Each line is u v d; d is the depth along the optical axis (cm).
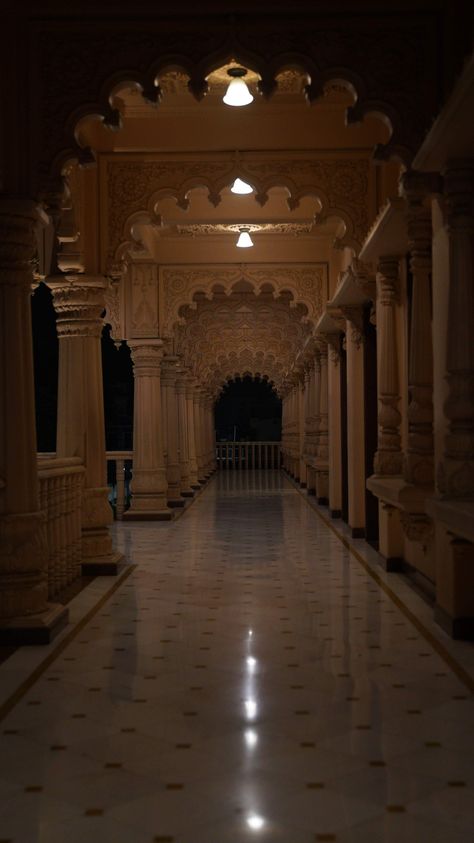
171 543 1112
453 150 511
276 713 424
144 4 579
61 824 303
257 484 2422
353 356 1108
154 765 357
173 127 844
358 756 364
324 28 579
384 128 820
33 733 398
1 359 577
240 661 524
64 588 774
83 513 852
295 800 321
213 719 416
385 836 291
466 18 562
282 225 1179
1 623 568
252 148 841
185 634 598
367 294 897
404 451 805
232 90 697
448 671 497
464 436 541
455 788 330
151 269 1367
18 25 589
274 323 1966
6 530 576
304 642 572
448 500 544
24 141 589
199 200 1134
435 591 685
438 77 577
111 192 847
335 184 840
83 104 588
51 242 846
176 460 1633
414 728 399
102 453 860
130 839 291
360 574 846
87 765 358
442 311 589
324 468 1623
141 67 585
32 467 589
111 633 602
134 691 463
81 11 582
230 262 1348
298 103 819
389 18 578
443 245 582
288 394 2845
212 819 305
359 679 483
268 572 865
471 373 536
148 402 1409
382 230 702
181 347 1767
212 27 580
